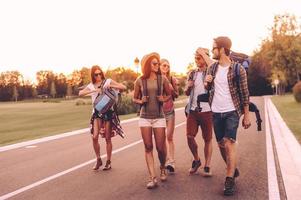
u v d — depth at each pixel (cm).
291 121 1952
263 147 1166
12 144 1529
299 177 768
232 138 655
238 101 662
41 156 1138
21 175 862
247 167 867
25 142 1536
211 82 671
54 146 1366
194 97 779
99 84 885
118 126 886
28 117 3741
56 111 4722
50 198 659
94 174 839
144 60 719
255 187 692
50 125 2678
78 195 671
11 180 812
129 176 808
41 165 980
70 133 1850
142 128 716
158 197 642
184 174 805
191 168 807
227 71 661
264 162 924
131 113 3728
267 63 8931
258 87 9625
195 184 719
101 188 714
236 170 739
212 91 673
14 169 941
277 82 7625
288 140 1271
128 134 1644
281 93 8812
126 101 3691
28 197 671
